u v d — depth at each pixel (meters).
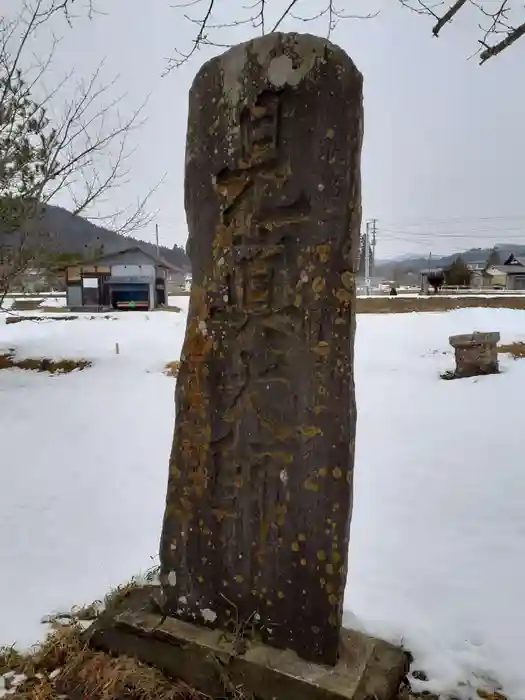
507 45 3.89
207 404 2.04
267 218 1.91
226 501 2.02
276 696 1.82
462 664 2.16
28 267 8.60
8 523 3.56
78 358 10.28
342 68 1.79
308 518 1.89
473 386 8.09
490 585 2.73
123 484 4.32
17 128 7.59
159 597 2.19
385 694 1.80
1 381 8.86
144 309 20.28
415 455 4.93
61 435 5.85
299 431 1.90
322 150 1.82
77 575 2.86
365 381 8.91
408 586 2.73
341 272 1.84
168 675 1.97
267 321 1.93
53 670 2.07
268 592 1.96
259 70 1.86
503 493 3.93
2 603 2.58
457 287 36.91
